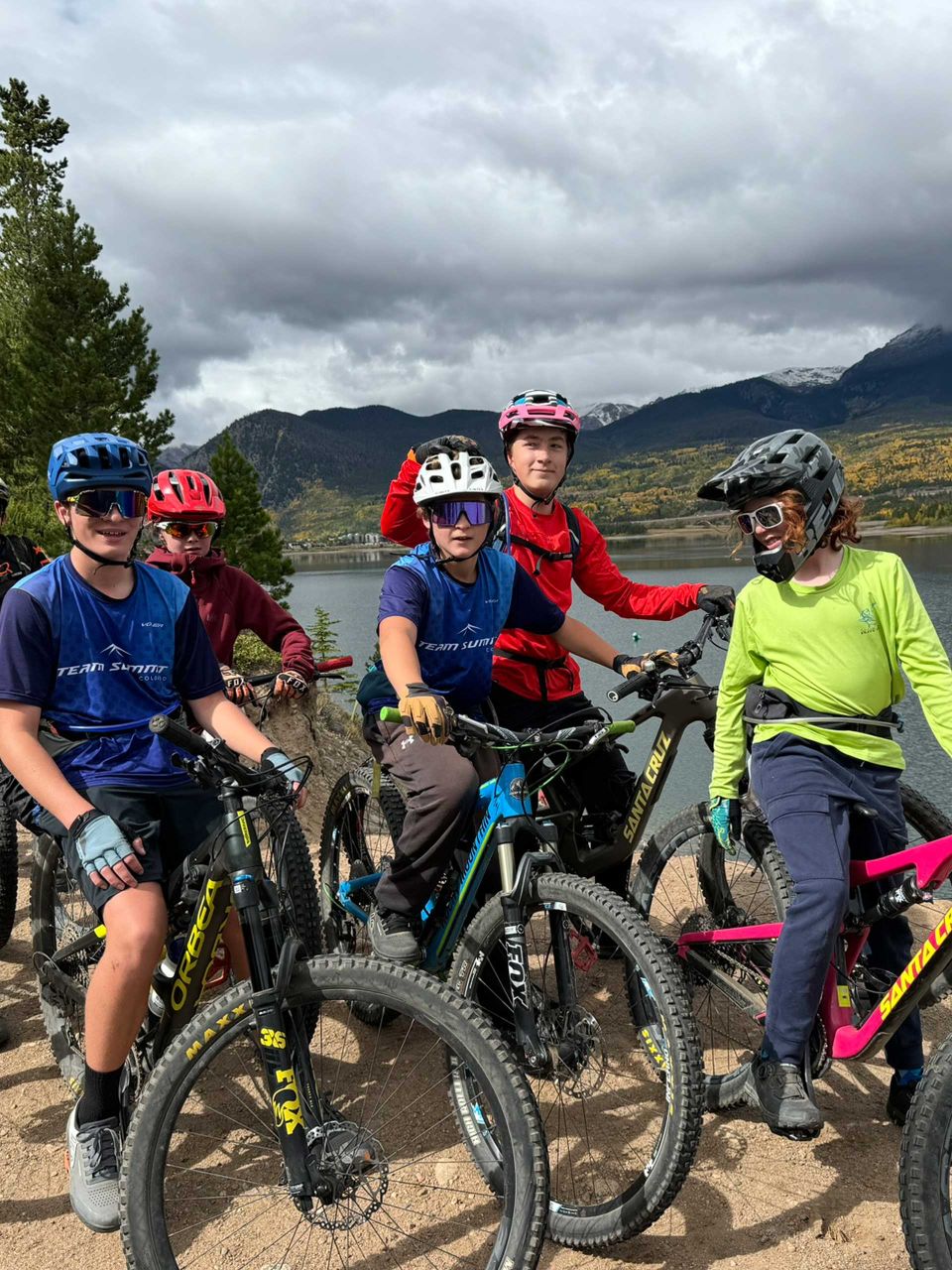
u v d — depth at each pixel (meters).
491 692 3.82
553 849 2.85
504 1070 2.18
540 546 3.93
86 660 2.62
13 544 4.02
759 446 2.80
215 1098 3.18
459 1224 2.60
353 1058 3.41
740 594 2.96
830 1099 3.22
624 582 4.13
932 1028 3.64
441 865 3.03
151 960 2.46
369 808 4.12
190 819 2.75
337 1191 2.20
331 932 4.04
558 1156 2.87
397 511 4.37
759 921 3.18
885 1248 2.51
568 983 2.75
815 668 2.80
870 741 2.80
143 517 2.63
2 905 4.01
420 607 3.12
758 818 3.13
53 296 22.09
